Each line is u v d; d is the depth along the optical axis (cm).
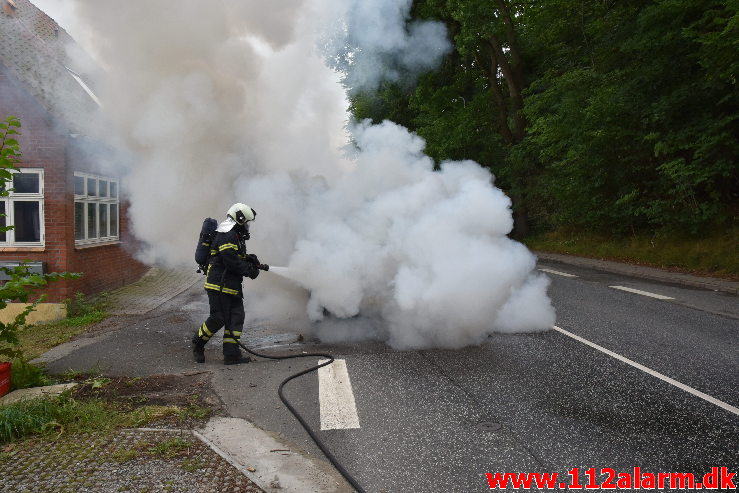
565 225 2095
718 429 414
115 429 417
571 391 496
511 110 2353
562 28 1856
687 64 1443
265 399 484
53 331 766
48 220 864
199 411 453
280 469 359
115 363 601
